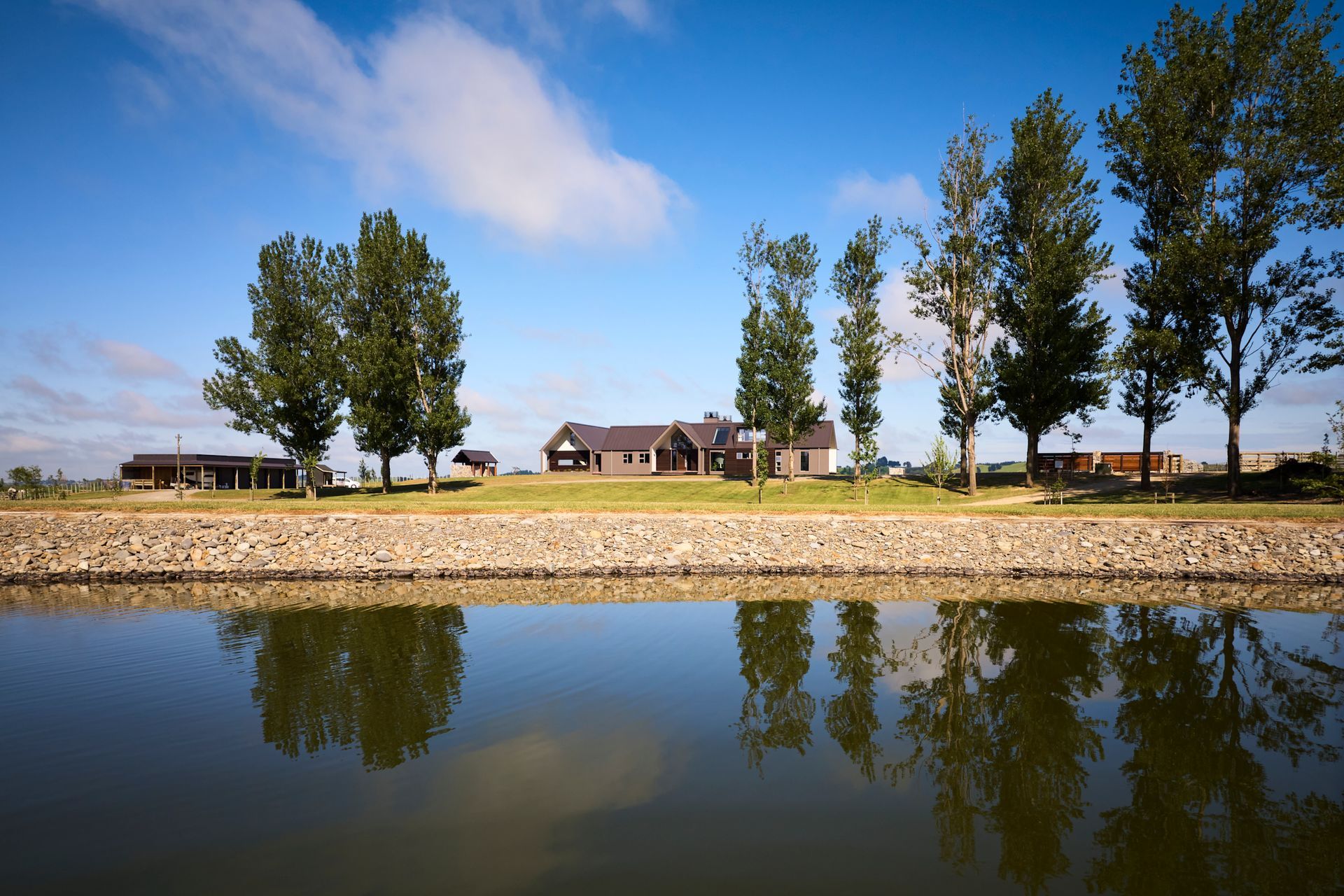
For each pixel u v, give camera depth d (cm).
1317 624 1917
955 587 2550
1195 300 3897
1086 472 5469
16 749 1070
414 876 720
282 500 4778
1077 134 4578
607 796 909
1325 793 923
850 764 1020
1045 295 4581
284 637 1814
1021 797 913
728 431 7419
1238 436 3828
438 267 5291
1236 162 3688
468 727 1161
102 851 778
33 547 3225
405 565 3005
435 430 5200
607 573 2903
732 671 1495
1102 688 1385
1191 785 950
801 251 5341
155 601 2411
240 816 855
